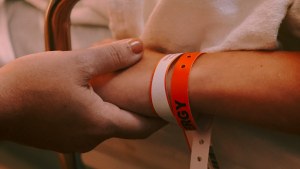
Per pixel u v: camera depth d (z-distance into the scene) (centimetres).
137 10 36
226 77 31
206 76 31
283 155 34
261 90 30
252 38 31
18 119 33
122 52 34
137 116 35
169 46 36
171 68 32
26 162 58
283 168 34
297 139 33
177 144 38
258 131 34
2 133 35
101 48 33
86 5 44
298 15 30
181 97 31
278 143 33
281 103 29
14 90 32
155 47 37
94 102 33
